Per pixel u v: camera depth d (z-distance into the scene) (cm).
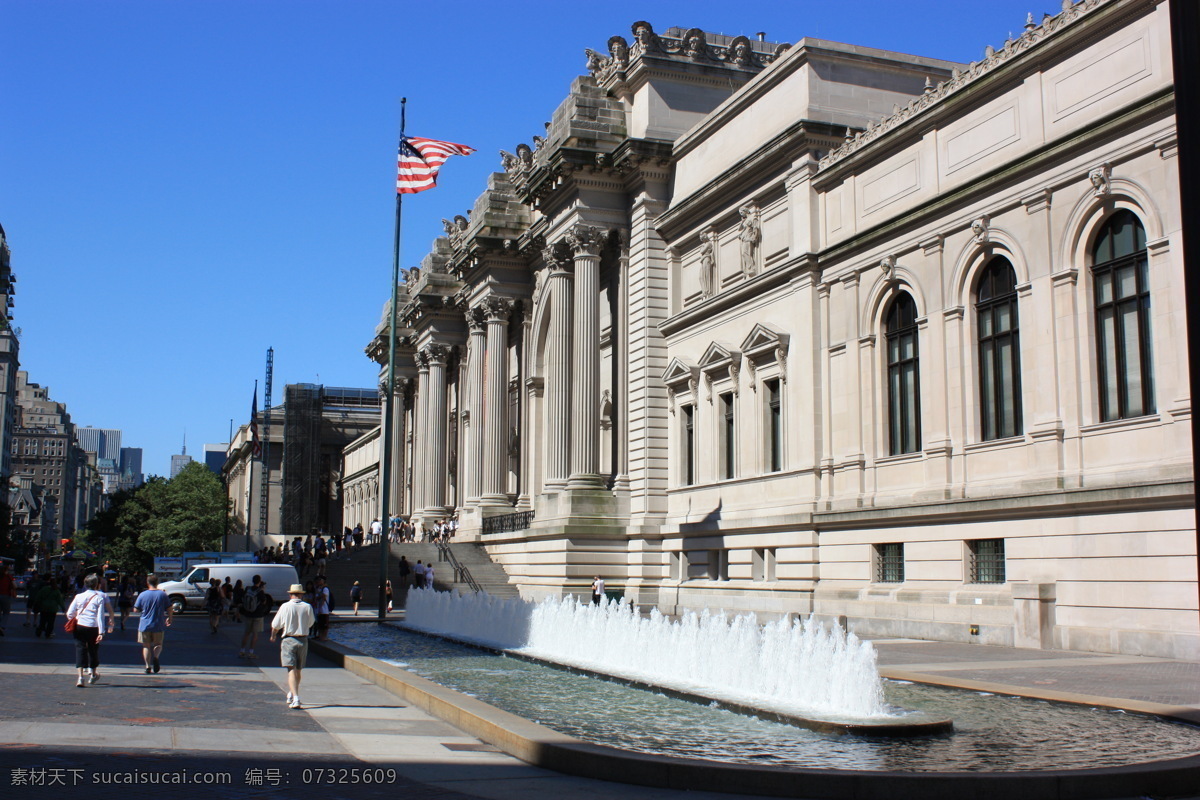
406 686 2225
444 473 8819
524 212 7519
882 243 4109
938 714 1961
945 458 3756
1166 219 2978
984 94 3653
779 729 1844
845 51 4631
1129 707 1945
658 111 5797
